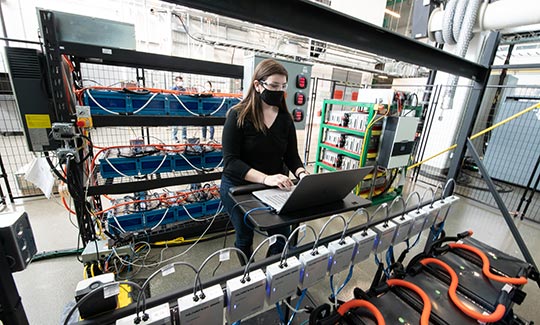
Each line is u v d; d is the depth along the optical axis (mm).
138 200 2082
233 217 1213
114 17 3979
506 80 4188
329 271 884
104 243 1677
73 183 1554
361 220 2680
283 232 1243
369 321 883
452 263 1255
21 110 1349
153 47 4164
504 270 1214
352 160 3105
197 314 596
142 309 583
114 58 1490
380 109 2682
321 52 4875
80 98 1539
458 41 3080
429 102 3908
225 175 1228
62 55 1373
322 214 883
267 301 738
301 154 5477
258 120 1113
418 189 3828
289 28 671
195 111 1901
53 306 1475
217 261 1936
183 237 2184
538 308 1602
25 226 650
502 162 4043
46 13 1259
